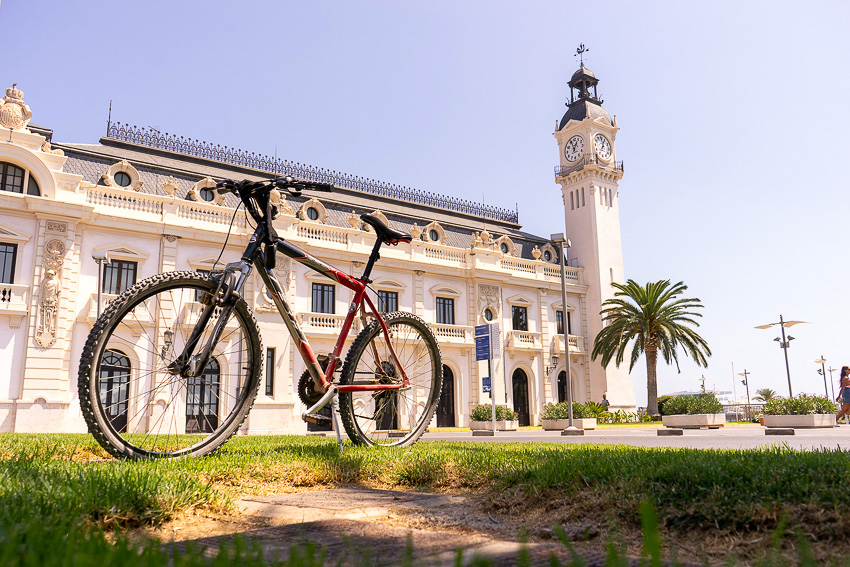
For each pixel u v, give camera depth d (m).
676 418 20.48
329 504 3.09
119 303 4.06
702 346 32.12
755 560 1.83
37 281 20.19
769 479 2.67
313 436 9.95
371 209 30.94
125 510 2.54
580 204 37.94
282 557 1.68
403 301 29.00
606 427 26.53
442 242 32.38
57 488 2.54
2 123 20.52
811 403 17.50
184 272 4.25
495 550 1.77
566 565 1.47
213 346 4.25
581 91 40.59
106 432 4.03
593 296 36.12
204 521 2.77
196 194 24.47
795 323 32.78
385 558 1.74
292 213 26.30
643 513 1.41
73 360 20.59
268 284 4.63
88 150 23.77
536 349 32.88
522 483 3.39
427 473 4.01
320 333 24.83
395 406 5.88
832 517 2.19
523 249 36.62
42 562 1.24
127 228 22.05
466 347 30.34
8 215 20.16
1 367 19.41
